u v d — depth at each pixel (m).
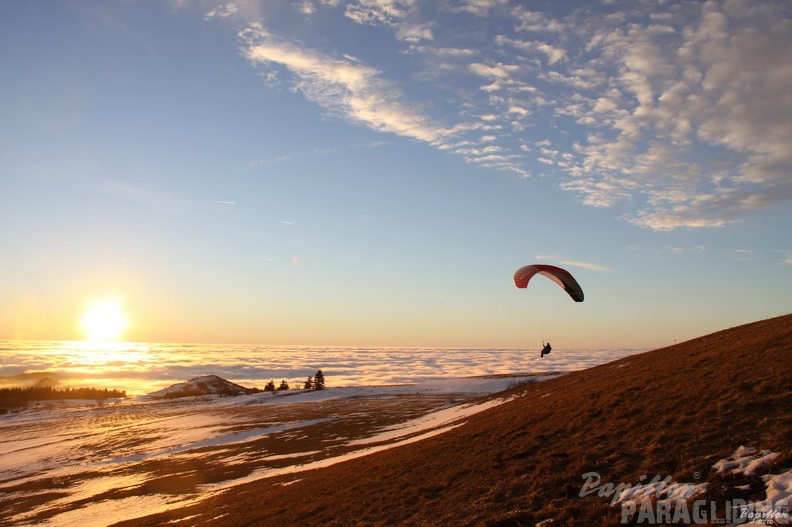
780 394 17.14
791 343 22.06
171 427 75.25
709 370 22.50
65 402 131.88
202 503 30.98
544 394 39.56
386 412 79.44
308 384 146.12
